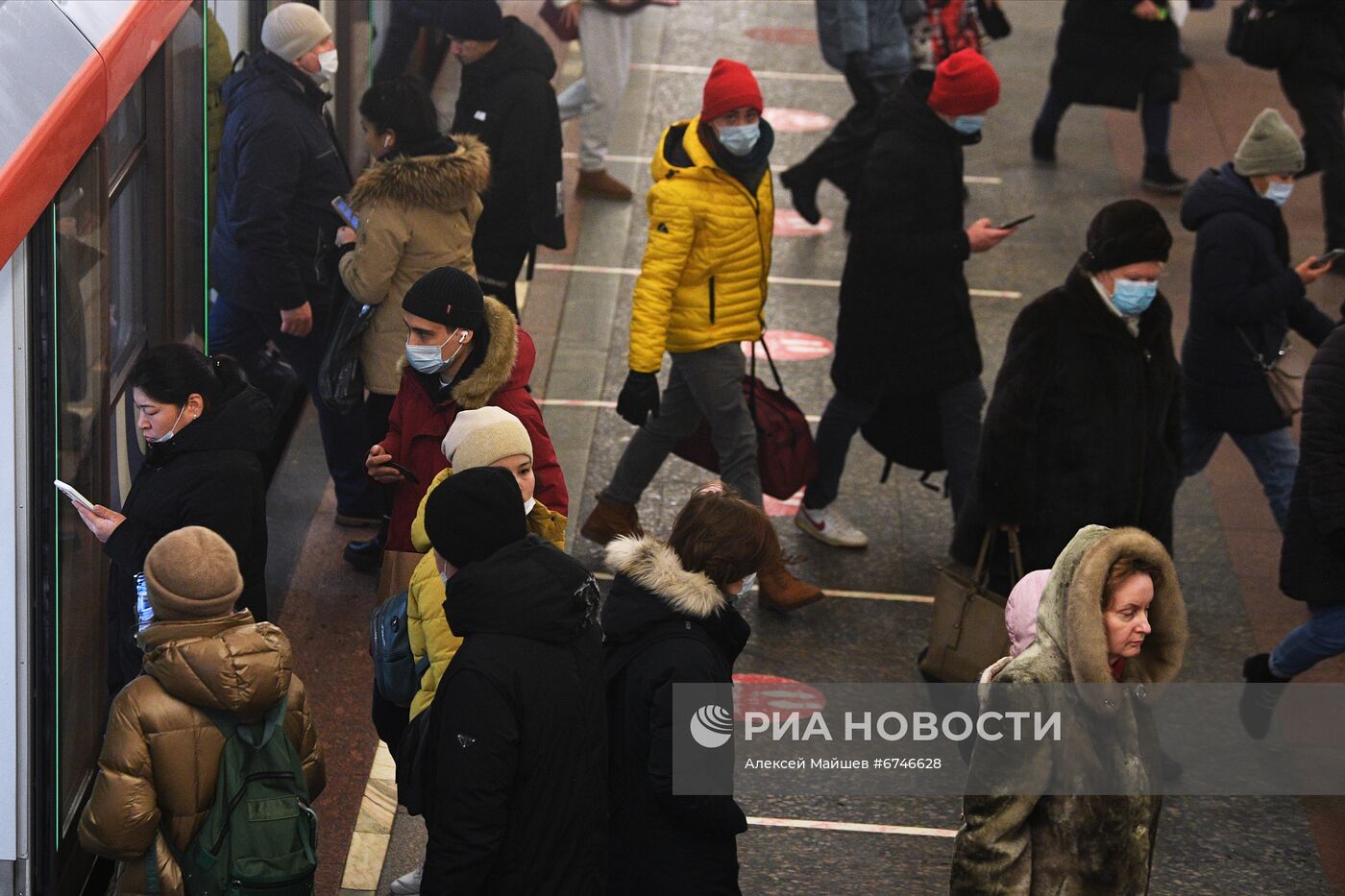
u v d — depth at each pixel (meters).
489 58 27.81
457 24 27.22
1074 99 42.50
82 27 17.09
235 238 25.28
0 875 16.97
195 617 15.01
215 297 27.27
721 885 15.44
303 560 26.52
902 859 21.23
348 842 20.58
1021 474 20.61
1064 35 42.19
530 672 13.95
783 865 20.95
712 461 26.52
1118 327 20.38
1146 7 40.59
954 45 38.56
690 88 46.84
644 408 24.53
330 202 26.00
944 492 26.80
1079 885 13.99
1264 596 27.80
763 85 47.72
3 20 15.62
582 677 14.37
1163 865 21.36
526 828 14.11
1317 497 21.39
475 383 19.69
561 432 30.95
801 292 37.38
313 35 25.08
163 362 17.72
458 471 17.39
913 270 24.97
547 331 34.41
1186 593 27.80
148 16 19.02
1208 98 48.00
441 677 15.02
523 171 27.84
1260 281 25.94
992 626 21.08
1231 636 26.73
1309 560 21.97
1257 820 22.33
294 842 15.30
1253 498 30.66
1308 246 39.78
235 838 15.07
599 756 14.52
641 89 46.38
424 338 19.58
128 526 17.39
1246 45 38.03
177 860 15.32
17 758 16.59
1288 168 25.52
